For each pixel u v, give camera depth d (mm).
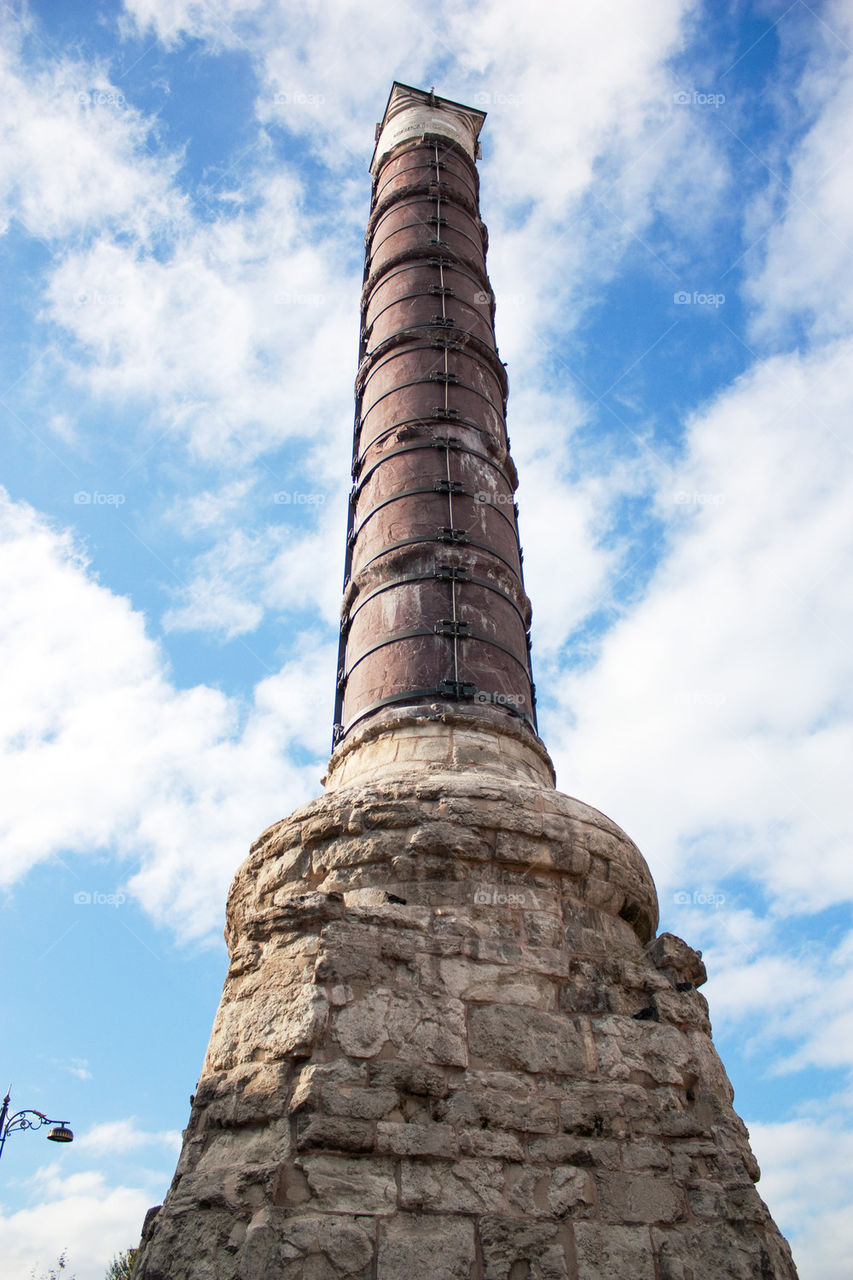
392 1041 7465
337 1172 6754
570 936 8758
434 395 14219
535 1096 7582
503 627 12117
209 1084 7805
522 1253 6777
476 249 17562
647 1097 7902
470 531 12695
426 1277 6453
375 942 7957
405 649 11484
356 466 14570
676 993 8797
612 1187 7312
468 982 8023
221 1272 6445
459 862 8844
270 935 8414
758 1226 7551
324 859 9203
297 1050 7262
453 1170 7004
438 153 19312
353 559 13492
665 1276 6992
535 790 9695
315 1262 6301
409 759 10328
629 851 9922
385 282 16547
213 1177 7012
